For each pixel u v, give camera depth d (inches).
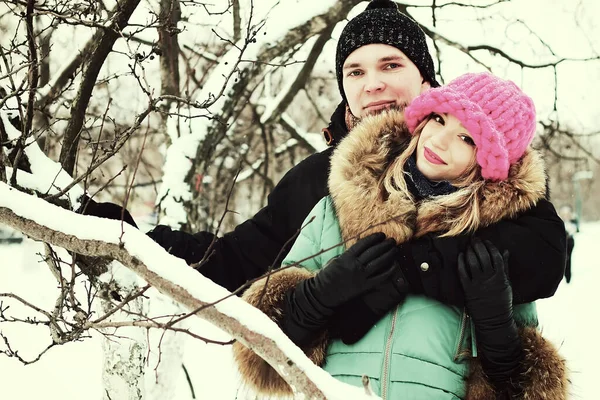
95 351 231.3
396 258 80.7
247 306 60.3
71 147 99.7
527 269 80.0
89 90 100.5
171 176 215.0
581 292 349.7
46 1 94.7
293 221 100.3
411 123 85.4
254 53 219.0
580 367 228.4
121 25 96.7
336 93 327.0
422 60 102.0
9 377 209.6
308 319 80.4
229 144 293.9
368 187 83.6
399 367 78.2
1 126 92.1
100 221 68.2
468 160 81.4
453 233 79.6
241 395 88.0
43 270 306.7
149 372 154.0
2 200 71.1
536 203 83.4
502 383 80.6
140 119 88.4
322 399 55.1
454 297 79.1
